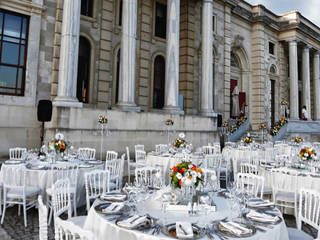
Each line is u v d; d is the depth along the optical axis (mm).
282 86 27500
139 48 17109
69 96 11305
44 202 6109
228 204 3959
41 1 12422
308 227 5863
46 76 12633
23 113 11797
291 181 6414
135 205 3812
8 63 11766
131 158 12844
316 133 23688
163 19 18828
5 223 5520
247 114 24250
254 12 25266
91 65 14961
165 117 14414
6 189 5848
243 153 12352
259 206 3814
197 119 16203
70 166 6738
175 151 10586
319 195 4027
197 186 3834
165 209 3518
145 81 17234
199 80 19734
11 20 11883
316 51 29703
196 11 19781
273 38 26781
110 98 15656
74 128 11062
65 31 11531
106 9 15578
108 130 12086
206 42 17641
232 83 24406
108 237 3088
